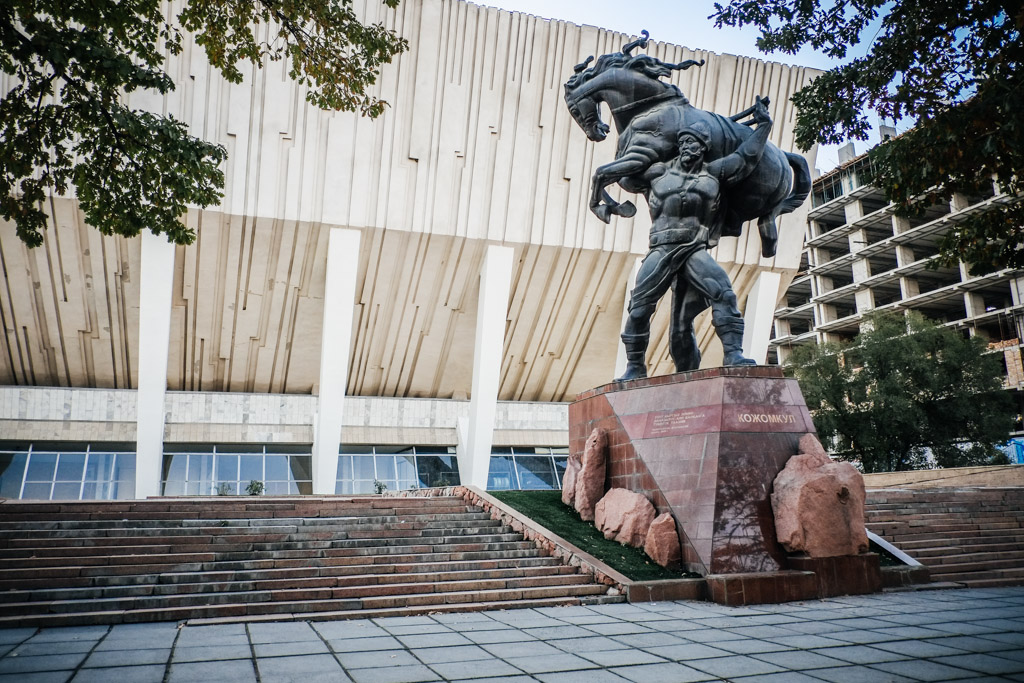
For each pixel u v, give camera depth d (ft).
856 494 39.40
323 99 37.55
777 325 201.05
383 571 37.06
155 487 82.28
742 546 37.76
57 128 33.06
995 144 28.58
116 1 35.55
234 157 81.00
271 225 83.82
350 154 84.02
